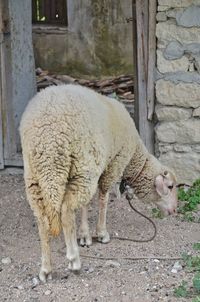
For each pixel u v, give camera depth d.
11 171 9.40
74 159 5.91
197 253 6.88
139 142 7.18
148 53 8.52
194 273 6.38
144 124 8.73
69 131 5.84
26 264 6.64
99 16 14.26
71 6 14.34
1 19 9.01
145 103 8.67
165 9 8.30
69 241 6.26
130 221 7.82
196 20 8.25
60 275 6.34
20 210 8.16
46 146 5.79
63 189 5.85
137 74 8.71
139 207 8.22
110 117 6.63
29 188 6.00
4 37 9.09
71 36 14.48
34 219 7.88
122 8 14.10
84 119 5.96
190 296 5.90
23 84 9.48
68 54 14.59
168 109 8.49
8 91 9.21
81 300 5.87
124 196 8.45
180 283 6.17
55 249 6.96
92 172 6.04
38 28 14.59
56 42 14.59
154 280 6.24
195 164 8.54
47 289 6.07
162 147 8.59
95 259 6.75
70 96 6.04
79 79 14.38
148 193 7.27
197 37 8.27
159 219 7.87
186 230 7.54
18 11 9.30
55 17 14.72
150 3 8.38
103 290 6.04
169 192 7.18
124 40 14.25
